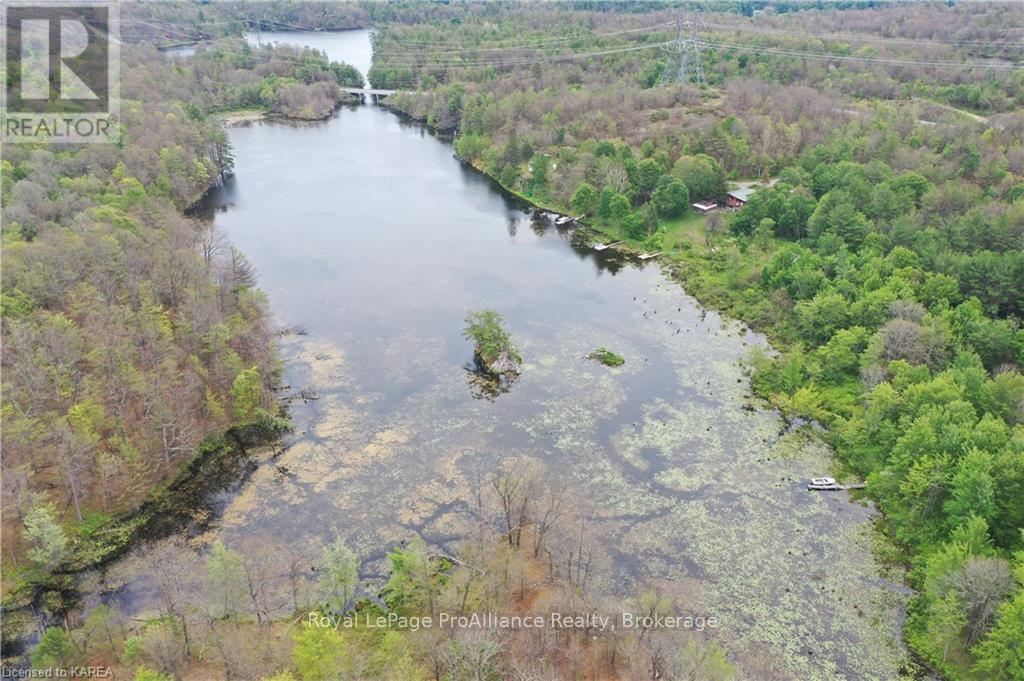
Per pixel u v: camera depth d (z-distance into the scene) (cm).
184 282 14500
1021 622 7412
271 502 10612
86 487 10406
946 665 8175
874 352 12469
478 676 7425
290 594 9000
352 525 10206
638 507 10625
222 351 12800
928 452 9950
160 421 11081
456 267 18300
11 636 8500
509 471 11219
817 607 9044
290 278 17450
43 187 16950
